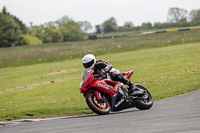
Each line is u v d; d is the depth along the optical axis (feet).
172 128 59.47
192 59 227.81
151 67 209.56
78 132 63.57
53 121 83.15
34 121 89.25
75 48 504.84
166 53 298.97
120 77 90.48
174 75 166.71
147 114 80.28
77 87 161.27
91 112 100.32
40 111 104.83
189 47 339.57
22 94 157.38
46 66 309.22
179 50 316.19
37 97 144.15
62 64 311.88
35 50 581.94
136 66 227.40
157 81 153.28
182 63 211.41
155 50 358.02
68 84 176.04
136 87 93.71
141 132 57.93
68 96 138.31
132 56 312.29
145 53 331.16
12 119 96.53
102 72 87.30
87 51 412.36
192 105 88.63
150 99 94.73
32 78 222.89
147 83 151.02
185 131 56.18
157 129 59.52
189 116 70.95
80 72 229.04
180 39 452.35
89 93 85.51
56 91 156.04
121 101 89.30
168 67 199.62
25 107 116.98
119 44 488.44
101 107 87.92
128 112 88.79
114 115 83.71
